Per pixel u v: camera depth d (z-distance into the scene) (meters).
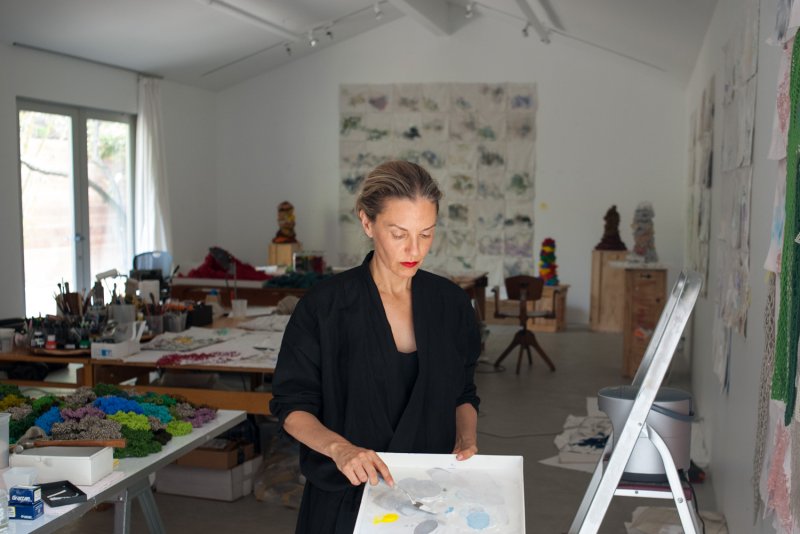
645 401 2.01
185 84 11.35
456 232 11.57
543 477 4.82
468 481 1.84
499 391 7.08
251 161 12.20
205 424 3.10
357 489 1.90
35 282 8.72
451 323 2.00
